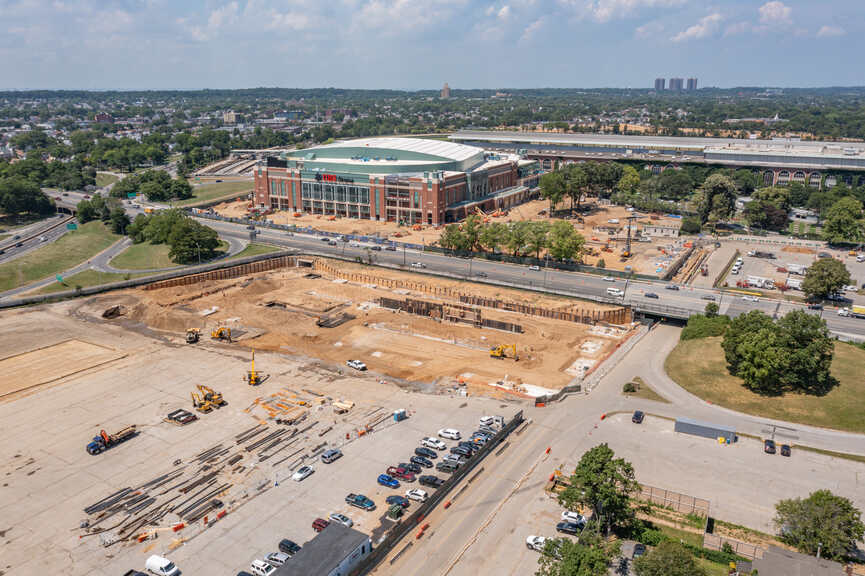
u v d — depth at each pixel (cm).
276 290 19600
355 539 7650
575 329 16062
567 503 8531
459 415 11644
